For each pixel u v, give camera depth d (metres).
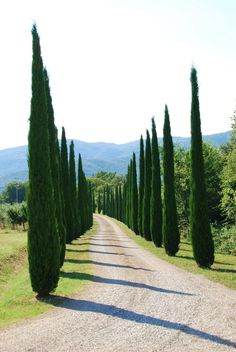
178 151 64.62
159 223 41.06
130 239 52.88
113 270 24.83
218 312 14.04
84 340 11.02
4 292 21.38
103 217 134.00
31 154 17.97
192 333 11.63
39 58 18.42
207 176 58.34
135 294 17.36
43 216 17.72
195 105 27.02
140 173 55.66
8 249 35.91
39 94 18.22
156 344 10.63
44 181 17.92
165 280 20.89
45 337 11.33
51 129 25.66
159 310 14.47
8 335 11.62
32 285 17.55
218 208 57.28
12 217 70.00
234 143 46.66
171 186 33.88
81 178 63.41
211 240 25.56
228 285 19.27
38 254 17.52
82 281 20.84
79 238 54.72
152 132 41.97
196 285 19.39
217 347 10.35
